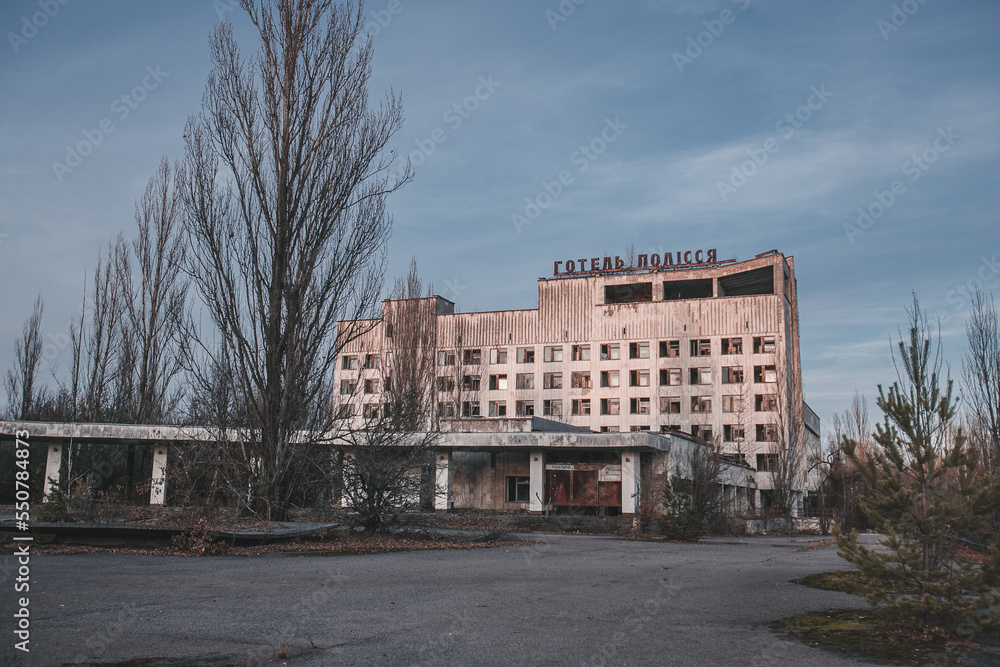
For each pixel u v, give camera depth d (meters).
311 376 22.67
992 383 26.80
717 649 8.01
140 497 34.22
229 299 22.41
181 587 11.20
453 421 39.53
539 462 36.53
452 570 14.44
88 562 14.08
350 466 21.41
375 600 10.44
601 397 67.62
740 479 47.06
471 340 72.00
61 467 35.25
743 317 64.81
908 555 8.85
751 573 15.49
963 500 8.82
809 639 8.62
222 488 21.67
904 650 8.12
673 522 27.83
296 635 8.07
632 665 7.22
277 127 23.61
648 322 67.62
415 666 6.93
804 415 69.88
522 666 7.04
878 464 9.20
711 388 64.62
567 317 69.94
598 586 12.70
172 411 38.59
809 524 43.00
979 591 8.46
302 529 19.12
